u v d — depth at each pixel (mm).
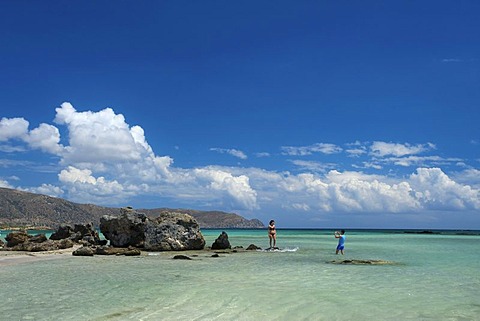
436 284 19406
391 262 28859
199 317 12836
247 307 14188
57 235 49719
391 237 95250
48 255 34125
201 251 39906
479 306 14703
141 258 32062
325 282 19781
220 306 14305
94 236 49844
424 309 14180
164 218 42312
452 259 32969
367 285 18953
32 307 14078
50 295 16156
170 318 12695
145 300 15242
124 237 42500
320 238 82438
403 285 19047
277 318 12836
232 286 18391
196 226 41906
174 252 38594
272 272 23484
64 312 13383
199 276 21609
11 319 12523
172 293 16625
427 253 40062
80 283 19047
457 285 19141
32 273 22531
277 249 43188
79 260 30016
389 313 13578
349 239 81125
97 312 13391
